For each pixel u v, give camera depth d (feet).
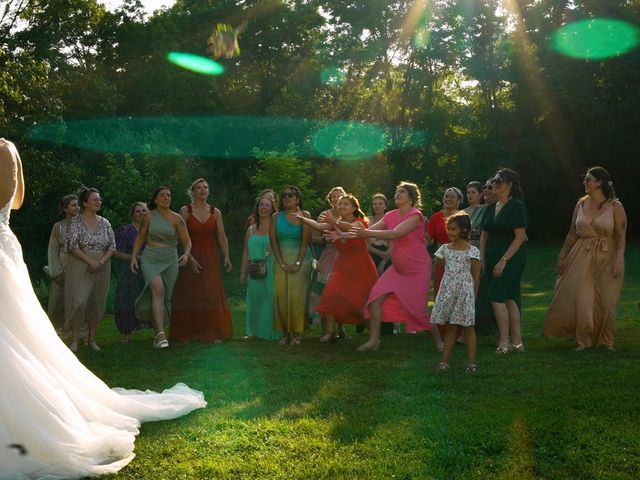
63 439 14.60
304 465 14.55
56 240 32.30
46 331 16.56
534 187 147.74
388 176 139.03
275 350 30.40
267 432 16.92
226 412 19.02
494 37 147.33
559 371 23.58
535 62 143.43
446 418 17.72
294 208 32.45
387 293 28.96
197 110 139.03
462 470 14.24
